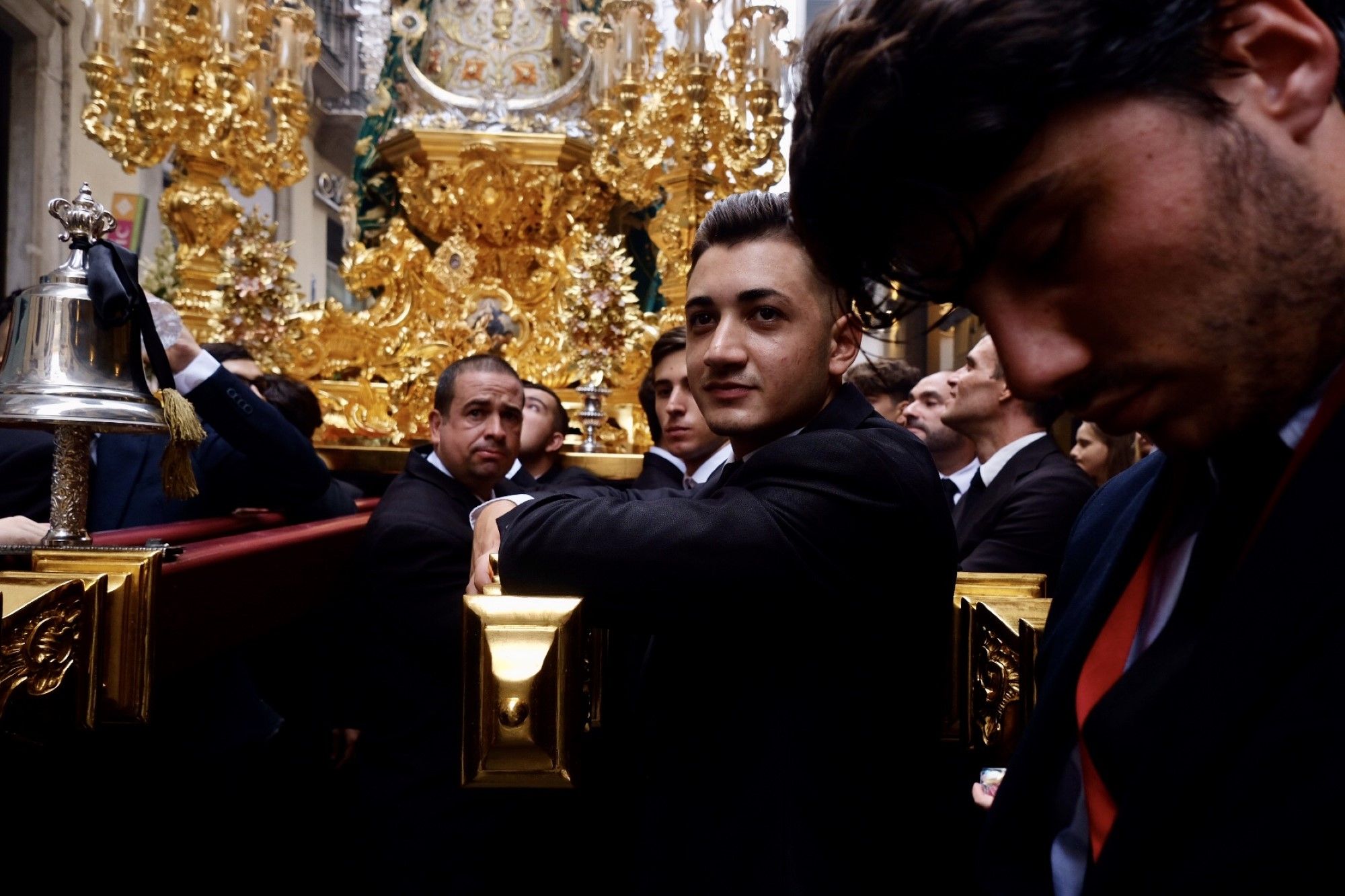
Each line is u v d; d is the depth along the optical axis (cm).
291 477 284
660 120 479
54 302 159
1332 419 60
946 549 145
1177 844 61
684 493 176
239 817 345
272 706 392
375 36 911
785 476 137
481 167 504
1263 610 60
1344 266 57
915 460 144
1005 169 59
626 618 132
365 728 270
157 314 264
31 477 238
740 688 139
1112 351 61
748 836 133
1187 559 79
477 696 124
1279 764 56
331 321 499
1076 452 406
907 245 67
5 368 158
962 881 177
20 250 796
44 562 138
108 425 153
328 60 1205
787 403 146
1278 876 54
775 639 137
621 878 153
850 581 134
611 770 171
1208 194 56
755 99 472
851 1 67
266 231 478
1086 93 56
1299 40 55
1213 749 60
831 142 64
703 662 143
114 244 167
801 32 532
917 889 144
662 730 145
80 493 156
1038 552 269
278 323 467
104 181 916
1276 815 55
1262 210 56
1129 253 57
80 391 154
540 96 543
